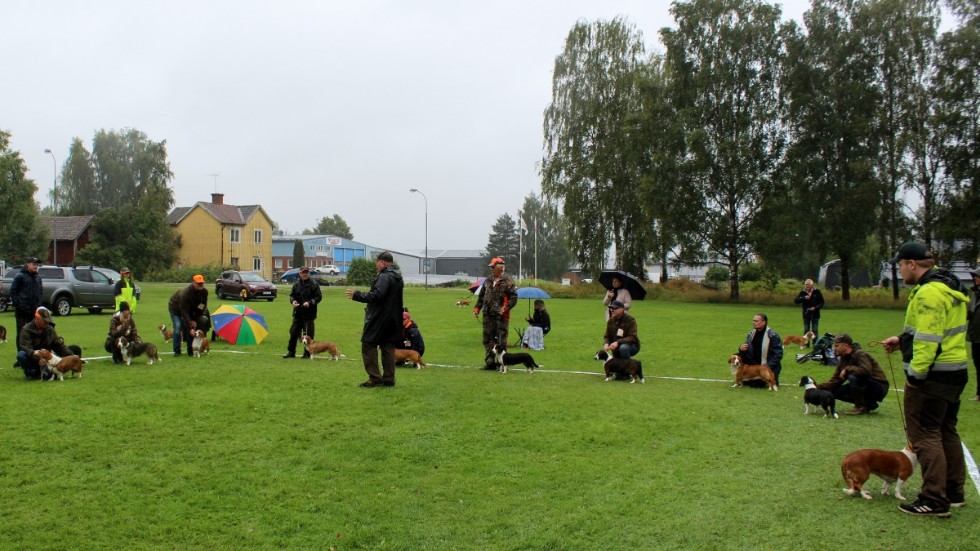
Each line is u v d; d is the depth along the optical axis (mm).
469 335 18359
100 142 77688
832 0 37438
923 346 5090
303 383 10188
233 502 5312
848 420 8336
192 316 13555
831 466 6418
